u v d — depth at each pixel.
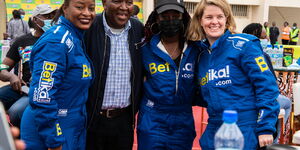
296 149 1.57
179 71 2.62
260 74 2.10
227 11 2.29
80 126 2.31
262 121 2.04
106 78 2.54
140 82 2.69
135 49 2.63
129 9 2.50
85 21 2.25
